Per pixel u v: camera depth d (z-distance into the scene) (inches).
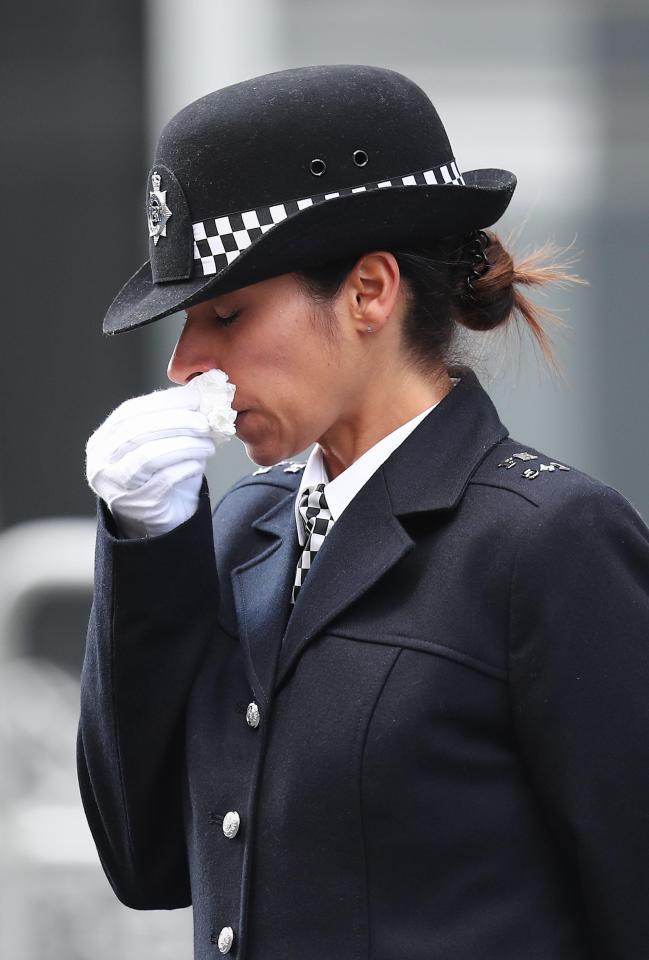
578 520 238.2
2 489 777.6
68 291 768.9
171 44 741.3
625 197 714.2
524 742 237.6
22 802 512.1
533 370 708.0
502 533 239.9
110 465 250.5
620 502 245.1
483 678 236.5
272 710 246.5
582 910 244.8
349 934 235.6
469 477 249.1
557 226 717.3
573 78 713.0
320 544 259.0
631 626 237.1
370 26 718.5
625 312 716.7
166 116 747.4
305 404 249.3
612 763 233.9
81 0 745.0
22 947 497.7
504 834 237.8
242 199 245.3
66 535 527.2
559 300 716.7
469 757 236.4
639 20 707.4
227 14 731.4
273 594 260.2
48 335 770.8
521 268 278.4
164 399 251.8
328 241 241.1
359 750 234.5
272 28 725.3
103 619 259.1
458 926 235.1
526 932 236.8
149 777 267.1
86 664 275.1
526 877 239.8
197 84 740.7
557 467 248.4
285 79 249.0
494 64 713.0
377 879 235.3
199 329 251.9
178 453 249.6
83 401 772.6
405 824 233.5
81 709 276.1
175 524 254.2
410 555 245.6
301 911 238.5
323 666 242.5
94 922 503.2
